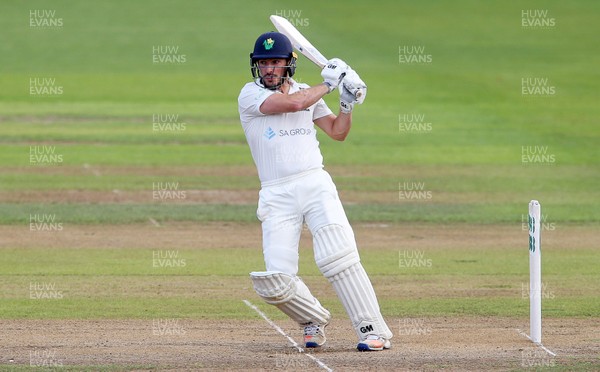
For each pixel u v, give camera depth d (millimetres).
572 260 49562
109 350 31906
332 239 31016
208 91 118688
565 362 30078
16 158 80312
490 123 97625
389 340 32219
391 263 48594
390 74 127812
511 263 48719
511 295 41875
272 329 35594
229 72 132625
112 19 173375
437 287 43469
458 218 60531
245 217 60656
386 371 28812
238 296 41531
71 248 51656
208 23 171250
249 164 79500
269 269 31375
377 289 43062
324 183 31453
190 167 77875
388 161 80562
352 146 86562
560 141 88875
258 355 31141
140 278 45062
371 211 62469
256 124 31594
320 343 32438
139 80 126000
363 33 162250
